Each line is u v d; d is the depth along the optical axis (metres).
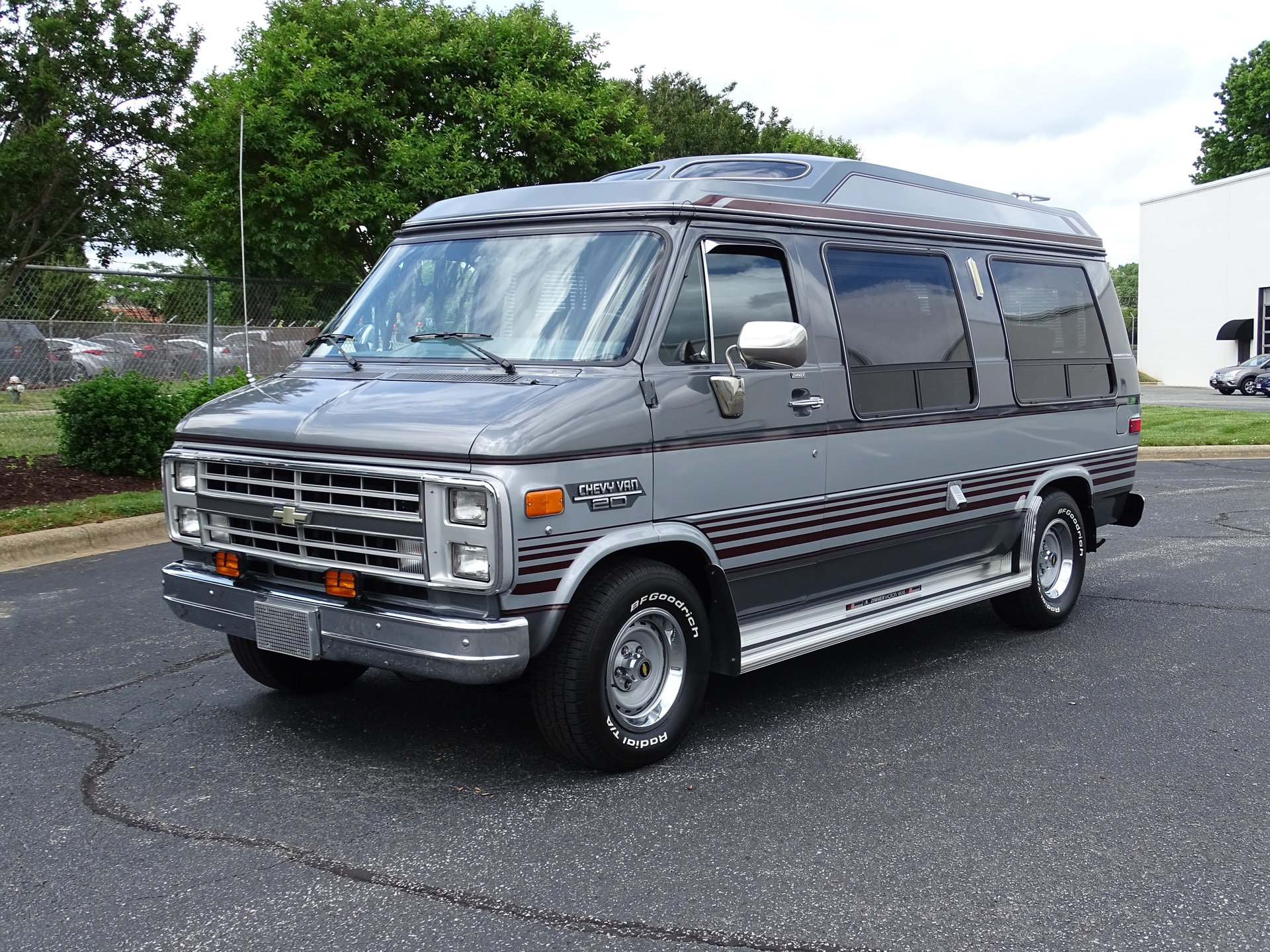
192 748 5.00
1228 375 39.22
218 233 16.95
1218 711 5.64
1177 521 11.38
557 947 3.37
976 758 4.96
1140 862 3.96
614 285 4.89
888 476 5.93
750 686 6.06
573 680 4.47
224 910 3.57
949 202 6.70
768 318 5.31
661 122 37.69
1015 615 7.20
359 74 16.12
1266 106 53.78
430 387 4.69
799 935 3.45
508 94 16.36
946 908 3.62
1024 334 7.00
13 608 7.51
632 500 4.59
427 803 4.42
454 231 5.52
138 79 14.61
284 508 4.61
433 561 4.20
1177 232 50.56
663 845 4.06
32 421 13.50
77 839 4.08
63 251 15.60
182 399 12.16
